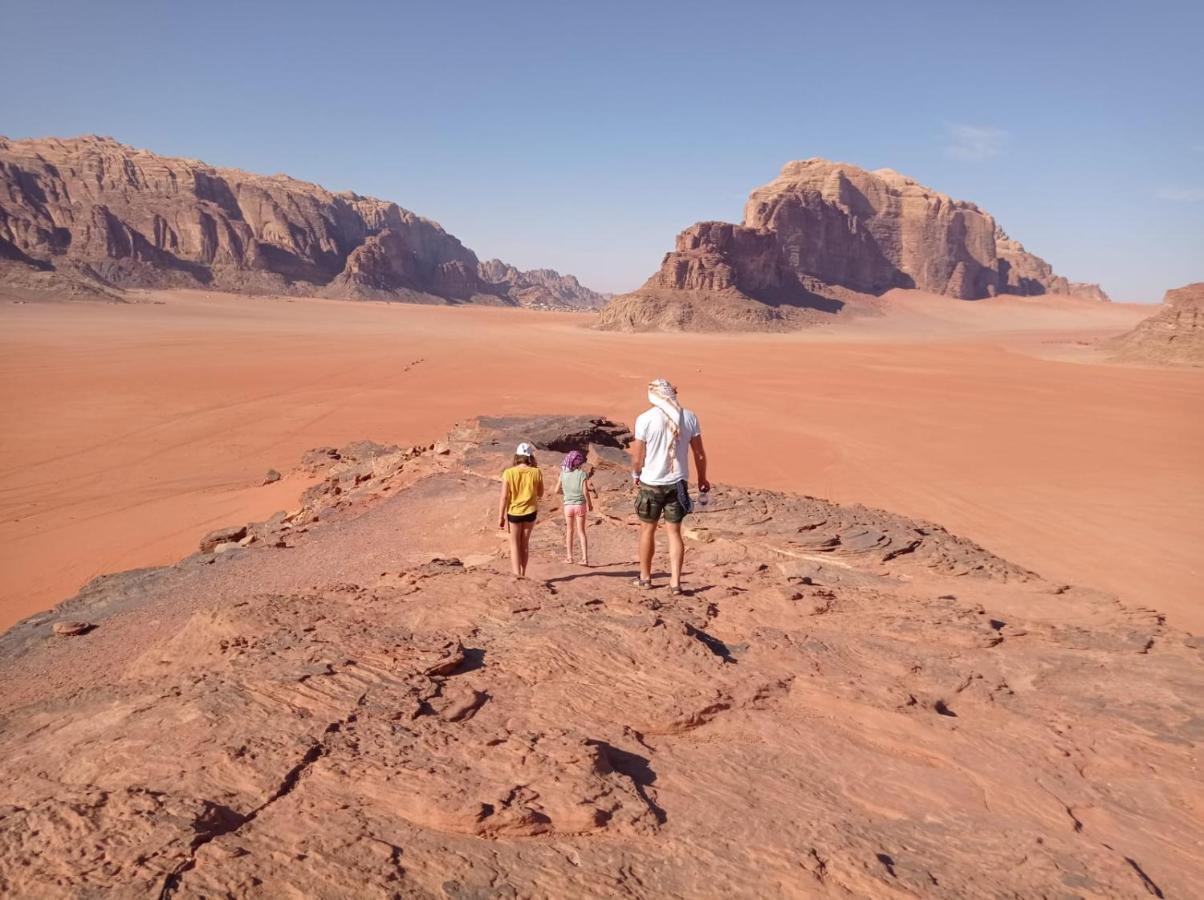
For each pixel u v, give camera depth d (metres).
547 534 14.03
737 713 5.12
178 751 3.96
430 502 19.22
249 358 92.44
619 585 8.18
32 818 3.25
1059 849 3.76
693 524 14.41
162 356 90.25
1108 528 29.62
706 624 6.90
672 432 7.64
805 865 3.49
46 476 36.53
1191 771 4.69
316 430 50.09
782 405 65.31
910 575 11.43
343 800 3.63
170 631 12.05
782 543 13.06
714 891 3.29
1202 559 25.72
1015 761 4.75
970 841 3.82
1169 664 6.37
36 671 10.95
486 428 28.20
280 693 4.68
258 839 3.29
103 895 2.83
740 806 4.00
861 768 4.53
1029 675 6.17
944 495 35.22
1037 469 40.69
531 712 4.80
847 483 37.72
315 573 14.48
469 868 3.27
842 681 5.66
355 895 3.02
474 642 5.93
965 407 64.25
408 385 73.50
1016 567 12.03
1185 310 114.50
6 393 59.72
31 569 22.05
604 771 4.09
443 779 3.82
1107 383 83.50
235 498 30.05
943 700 5.65
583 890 3.21
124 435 46.81
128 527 26.22
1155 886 3.56
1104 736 5.09
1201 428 53.59
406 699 4.69
